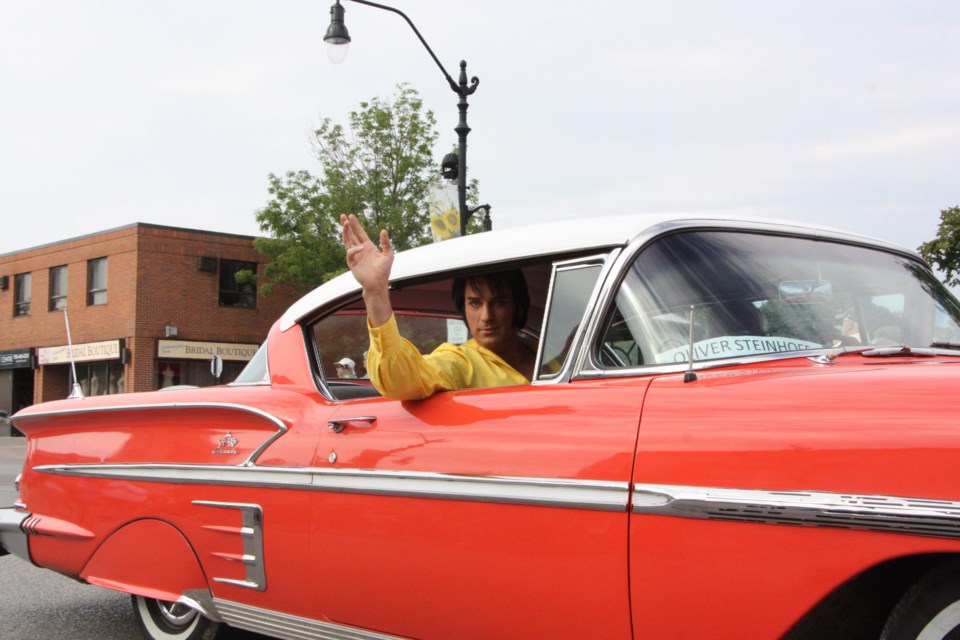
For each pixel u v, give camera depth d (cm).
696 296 269
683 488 230
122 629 490
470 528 275
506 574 264
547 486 257
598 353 277
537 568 257
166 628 421
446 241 347
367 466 309
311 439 336
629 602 237
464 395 299
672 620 229
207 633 400
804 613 208
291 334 382
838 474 206
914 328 299
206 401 381
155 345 2920
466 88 1456
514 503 264
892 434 203
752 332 264
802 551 209
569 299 291
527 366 358
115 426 418
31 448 461
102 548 413
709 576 223
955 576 196
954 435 194
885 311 298
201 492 372
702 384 245
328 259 2738
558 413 267
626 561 238
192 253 3006
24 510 459
